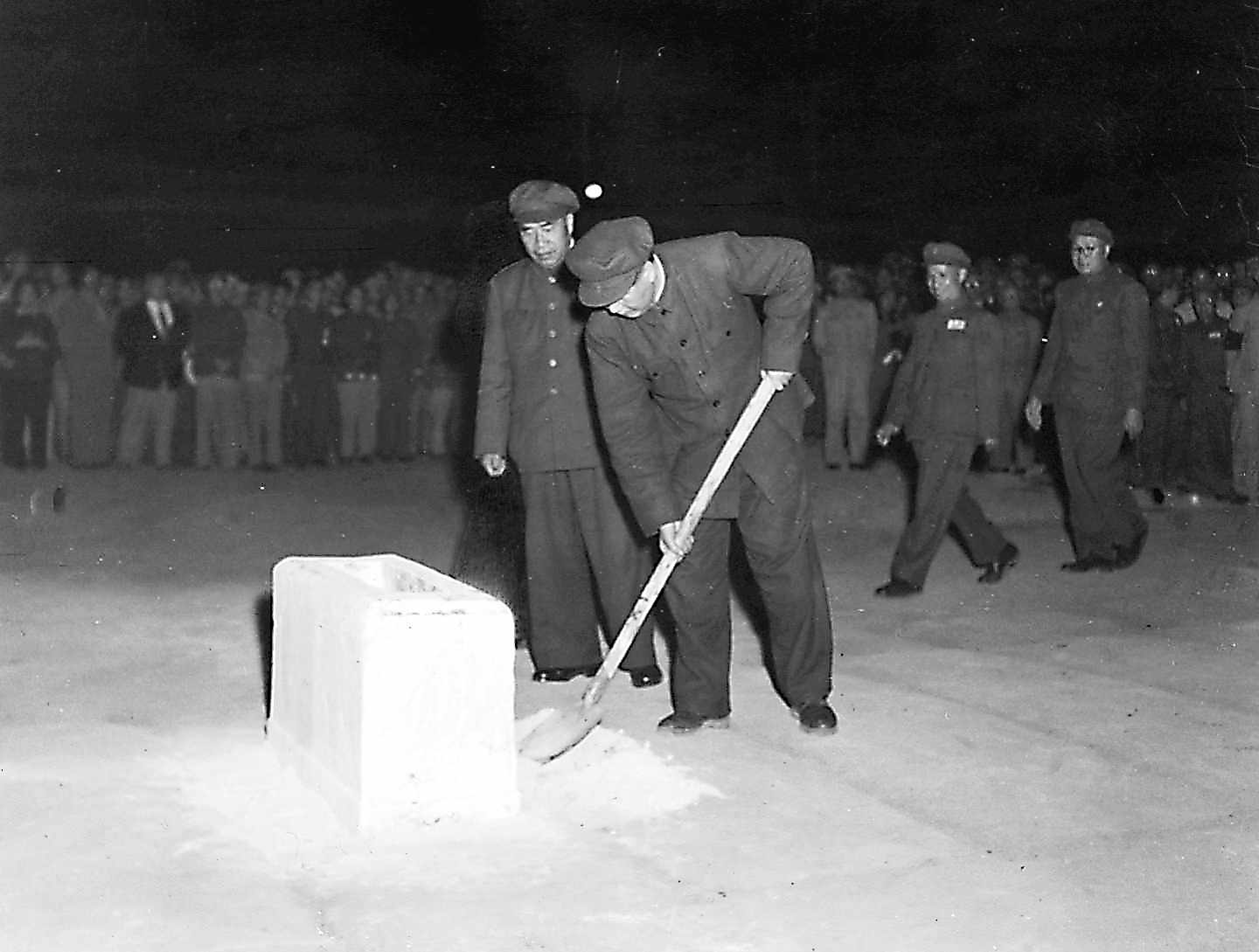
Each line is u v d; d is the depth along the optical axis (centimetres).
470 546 743
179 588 873
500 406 671
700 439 557
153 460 1517
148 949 393
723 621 589
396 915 413
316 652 506
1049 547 1025
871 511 1216
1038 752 570
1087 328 915
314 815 487
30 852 456
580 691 660
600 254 509
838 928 410
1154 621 795
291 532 1092
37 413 1434
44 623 775
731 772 540
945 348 845
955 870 452
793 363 545
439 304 1617
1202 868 457
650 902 424
